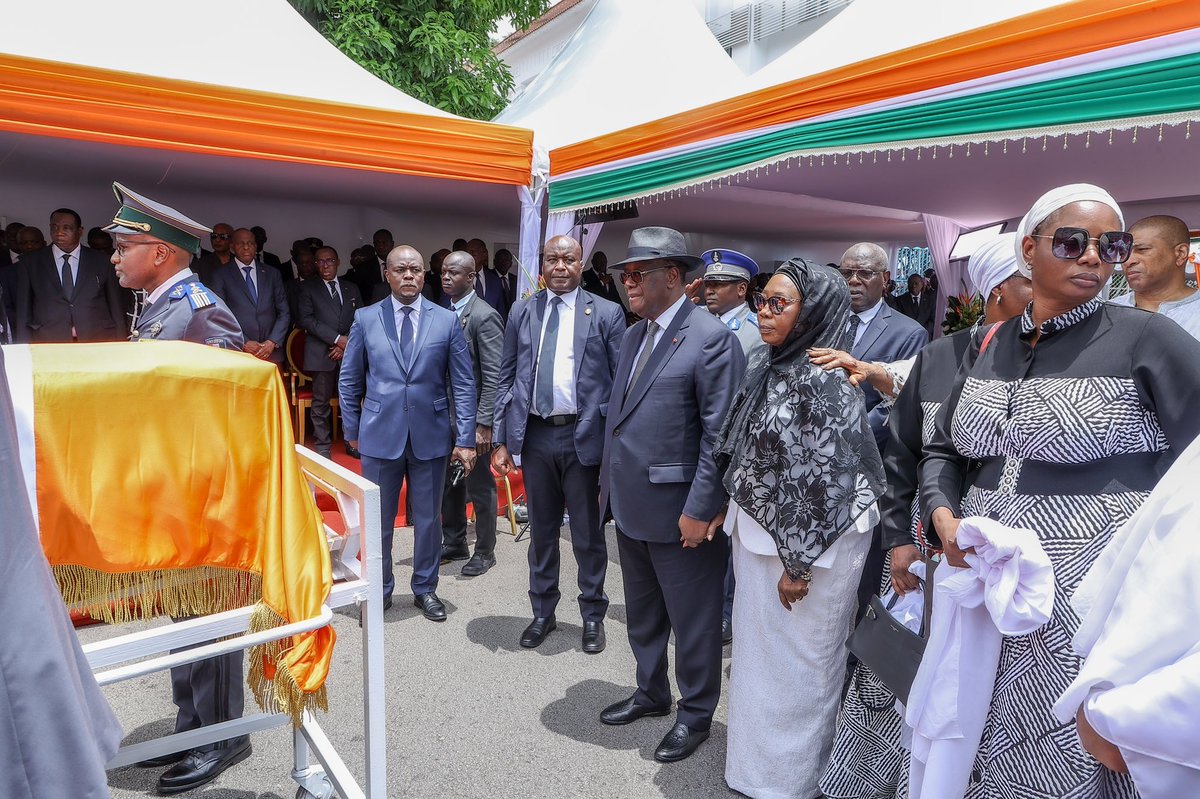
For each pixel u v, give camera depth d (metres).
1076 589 1.39
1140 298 3.27
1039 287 1.59
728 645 3.64
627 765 2.59
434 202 8.34
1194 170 5.44
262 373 1.73
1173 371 1.42
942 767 1.65
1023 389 1.59
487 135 5.44
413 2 11.14
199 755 2.44
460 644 3.54
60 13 4.55
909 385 2.13
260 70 5.03
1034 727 1.55
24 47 4.23
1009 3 3.29
